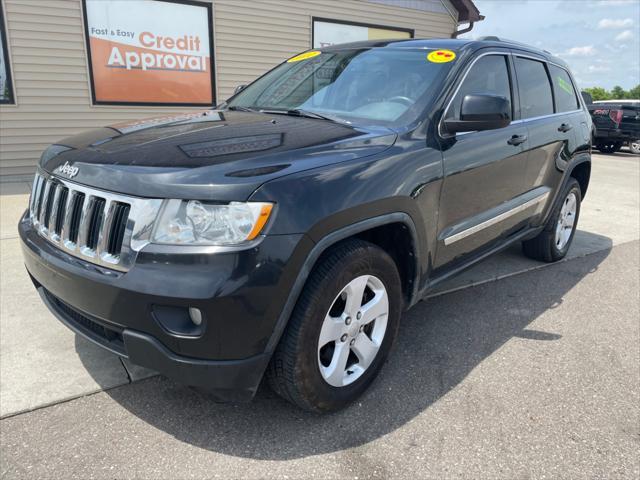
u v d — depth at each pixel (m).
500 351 3.11
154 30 8.63
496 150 3.26
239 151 2.14
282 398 2.55
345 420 2.40
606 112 16.66
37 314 3.37
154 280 1.88
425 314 3.61
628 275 4.61
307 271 2.04
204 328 1.89
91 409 2.42
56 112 8.16
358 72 3.25
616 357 3.08
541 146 3.90
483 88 3.30
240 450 2.18
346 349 2.38
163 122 2.85
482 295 4.00
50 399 2.48
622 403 2.61
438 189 2.74
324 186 2.11
